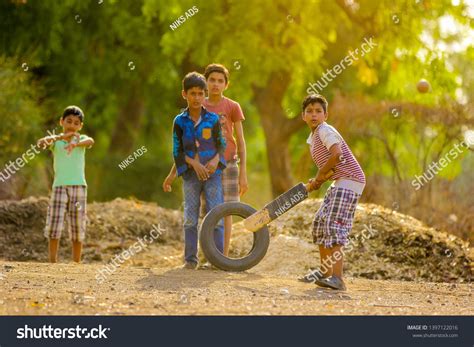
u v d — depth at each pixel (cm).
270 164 5784
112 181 5178
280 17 5003
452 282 2378
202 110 2080
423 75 5075
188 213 2088
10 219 3117
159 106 5994
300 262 2359
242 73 5062
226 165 2147
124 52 5547
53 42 5172
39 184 4291
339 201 1772
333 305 1553
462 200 3425
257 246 2009
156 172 5209
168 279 1823
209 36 4988
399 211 3481
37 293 1602
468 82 5175
